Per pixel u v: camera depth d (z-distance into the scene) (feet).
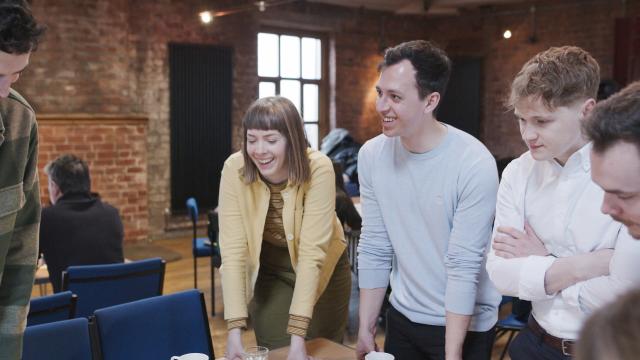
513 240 5.44
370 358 5.83
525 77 4.86
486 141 34.35
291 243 7.27
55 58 23.48
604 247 4.89
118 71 24.95
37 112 23.27
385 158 6.72
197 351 7.97
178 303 7.93
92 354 7.15
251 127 6.85
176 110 26.86
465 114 34.50
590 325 1.91
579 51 4.85
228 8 28.25
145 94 26.18
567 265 4.93
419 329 6.88
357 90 34.24
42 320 8.16
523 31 32.48
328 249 7.95
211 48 27.63
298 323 6.81
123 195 25.00
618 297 1.93
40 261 12.51
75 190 11.49
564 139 4.84
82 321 7.07
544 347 5.33
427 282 6.70
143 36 25.94
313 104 33.37
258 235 7.30
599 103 3.67
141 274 10.46
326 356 6.74
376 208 7.00
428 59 5.92
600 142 3.54
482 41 34.01
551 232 5.23
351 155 26.02
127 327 7.45
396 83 5.93
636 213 3.59
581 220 4.97
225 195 7.33
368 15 34.01
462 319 6.18
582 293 4.81
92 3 24.04
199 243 18.83
